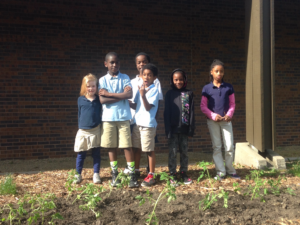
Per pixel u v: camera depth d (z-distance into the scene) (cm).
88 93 410
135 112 407
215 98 434
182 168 413
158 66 709
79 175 416
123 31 691
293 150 733
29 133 639
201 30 735
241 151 542
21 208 282
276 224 275
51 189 379
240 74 756
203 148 733
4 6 625
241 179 429
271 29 502
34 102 642
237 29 756
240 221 280
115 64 401
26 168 561
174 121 405
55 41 652
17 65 632
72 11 662
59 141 656
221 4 748
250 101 532
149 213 294
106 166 569
